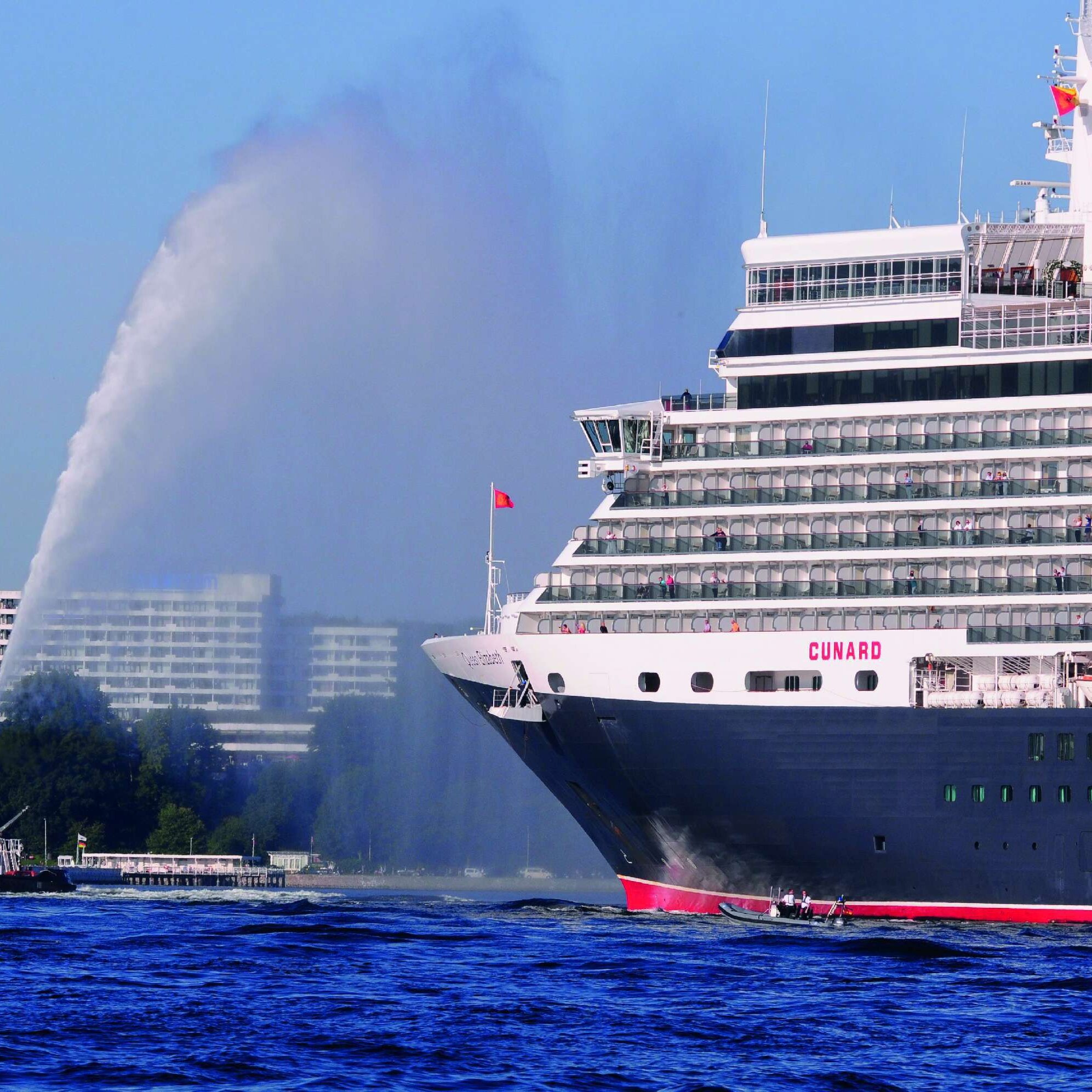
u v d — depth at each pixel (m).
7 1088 186.75
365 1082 192.00
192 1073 193.88
